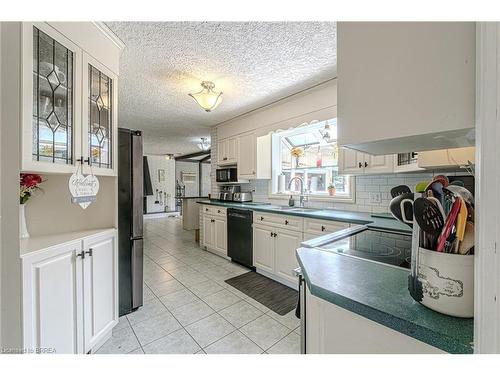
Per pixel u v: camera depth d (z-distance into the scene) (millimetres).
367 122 653
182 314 2033
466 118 488
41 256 1155
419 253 597
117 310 1738
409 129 573
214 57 1991
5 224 1045
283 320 1944
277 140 3650
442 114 521
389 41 609
